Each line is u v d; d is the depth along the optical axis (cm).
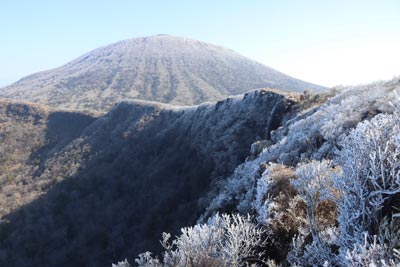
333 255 328
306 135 1055
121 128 7256
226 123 4434
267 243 488
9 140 7762
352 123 853
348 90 1436
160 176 4891
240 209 801
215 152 4103
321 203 464
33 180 6131
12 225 4697
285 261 438
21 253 4256
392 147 323
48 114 9150
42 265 4122
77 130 8550
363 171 331
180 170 4703
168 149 5462
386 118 358
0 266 4100
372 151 325
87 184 5491
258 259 450
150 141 6069
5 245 4375
